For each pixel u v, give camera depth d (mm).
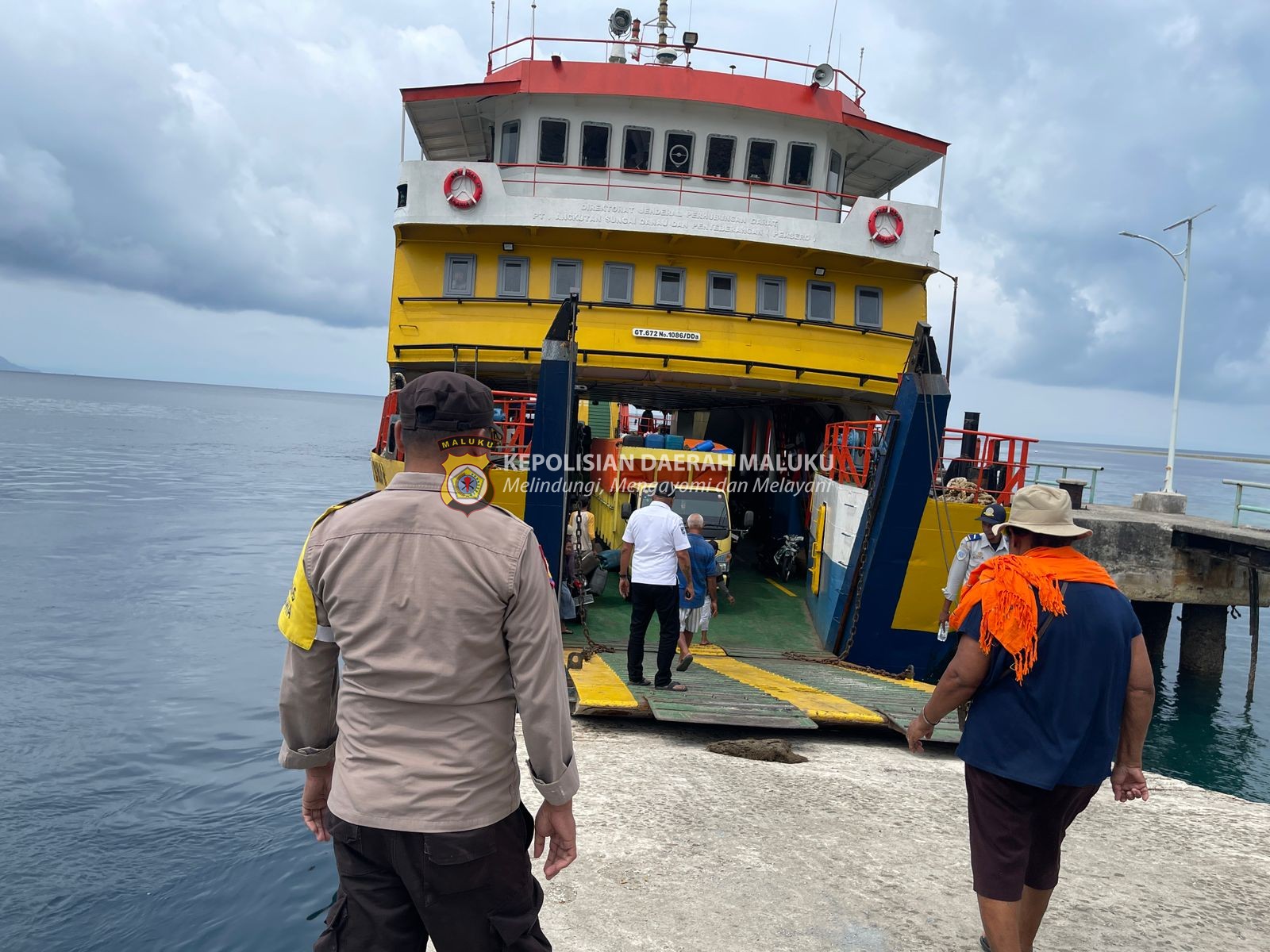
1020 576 3115
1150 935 3908
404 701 2180
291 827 7328
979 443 10531
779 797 5641
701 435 26547
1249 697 15117
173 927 5738
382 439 17203
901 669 10484
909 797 5785
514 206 12625
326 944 2260
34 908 5965
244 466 53938
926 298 13734
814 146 14516
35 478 39438
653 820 5121
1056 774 3041
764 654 10805
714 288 13312
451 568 2172
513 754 2330
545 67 14031
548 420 9594
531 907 2352
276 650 13898
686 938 3746
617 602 12625
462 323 13055
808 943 3734
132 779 8445
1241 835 5188
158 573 20484
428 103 15016
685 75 14016
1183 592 16344
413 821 2150
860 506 10273
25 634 14289
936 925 3936
